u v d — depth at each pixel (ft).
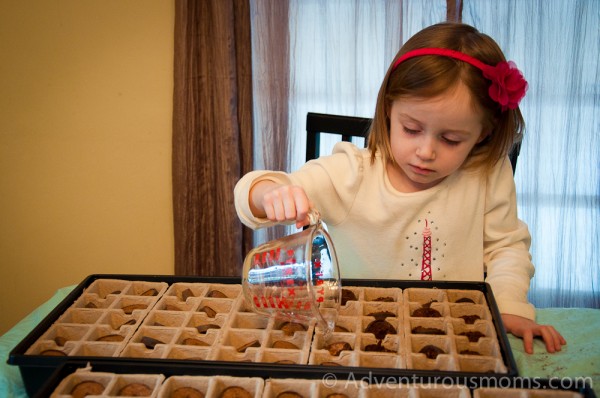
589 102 6.25
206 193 6.41
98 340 2.78
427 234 3.67
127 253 6.75
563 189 6.48
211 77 6.10
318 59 6.28
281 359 2.64
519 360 2.82
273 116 6.34
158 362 2.47
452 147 3.16
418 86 2.98
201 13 5.94
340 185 3.62
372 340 2.81
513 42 6.10
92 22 6.05
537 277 6.79
